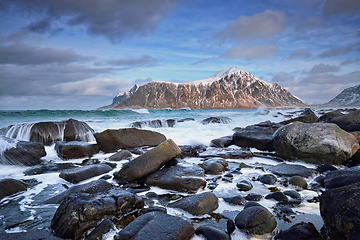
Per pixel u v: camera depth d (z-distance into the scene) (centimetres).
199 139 916
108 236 263
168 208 336
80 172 473
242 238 263
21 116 1625
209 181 460
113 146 729
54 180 472
